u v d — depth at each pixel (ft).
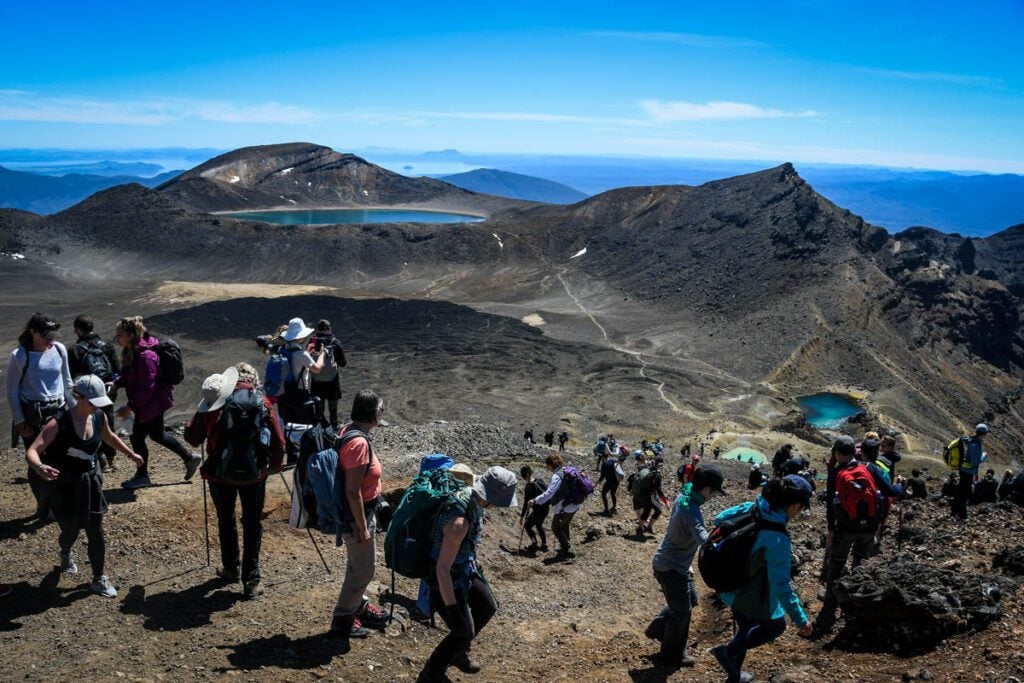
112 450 37.01
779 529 18.38
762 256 429.38
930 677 18.40
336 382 36.24
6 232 566.77
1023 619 20.79
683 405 225.15
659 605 32.48
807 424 226.99
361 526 20.06
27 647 20.04
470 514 18.35
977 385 345.10
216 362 248.32
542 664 23.20
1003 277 632.79
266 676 19.03
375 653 21.34
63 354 27.84
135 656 19.76
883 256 428.15
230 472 23.31
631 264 475.72
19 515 29.53
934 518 41.70
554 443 176.65
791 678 19.31
